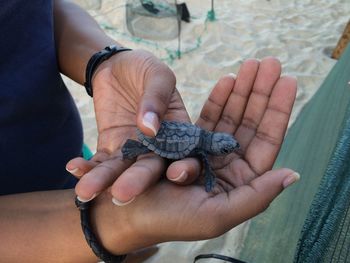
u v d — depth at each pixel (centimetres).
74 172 17
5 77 22
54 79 25
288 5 90
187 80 64
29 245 18
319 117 34
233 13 84
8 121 22
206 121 23
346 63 36
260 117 21
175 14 73
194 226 16
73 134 28
